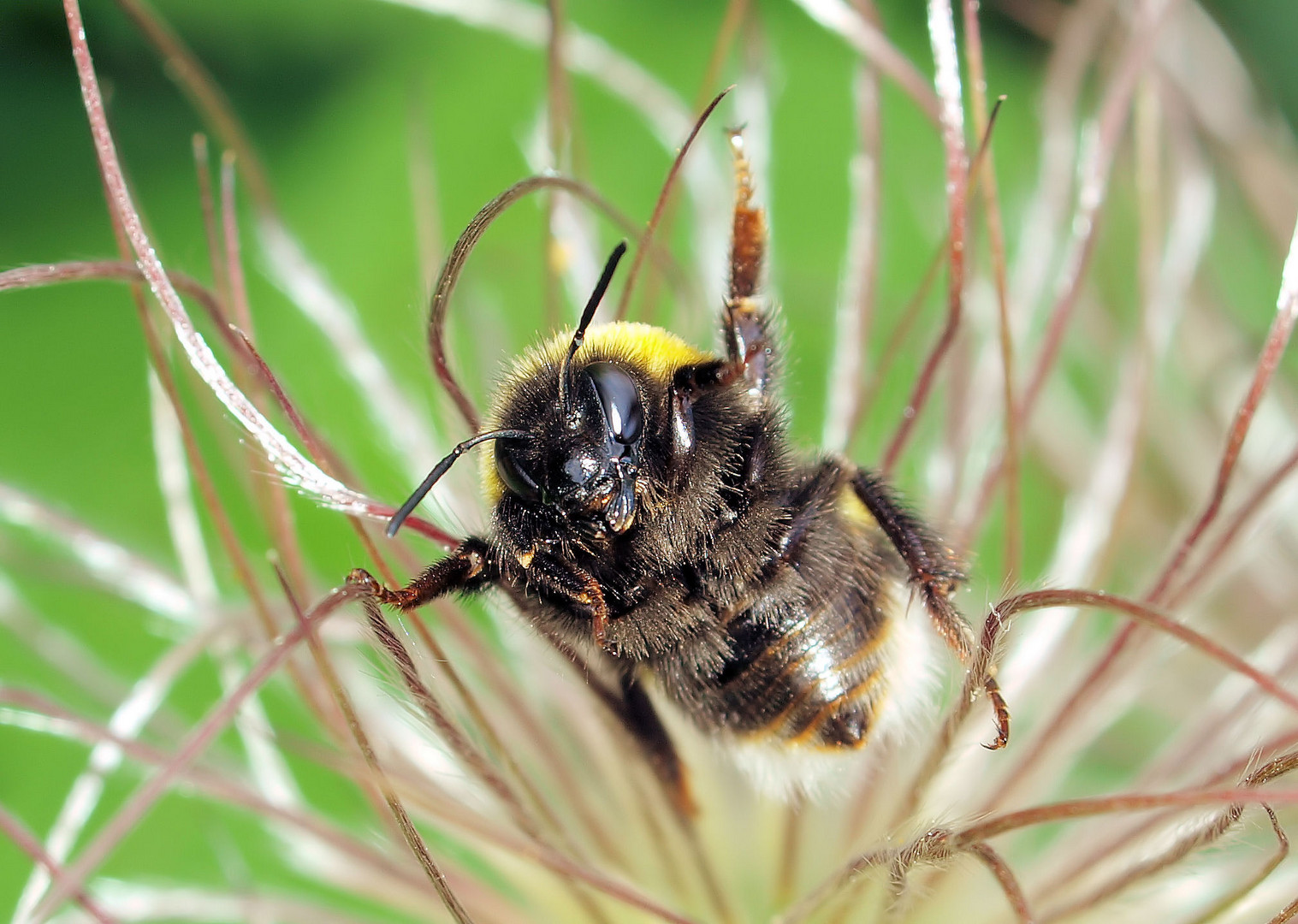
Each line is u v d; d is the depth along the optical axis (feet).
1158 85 0.48
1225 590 0.48
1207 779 0.42
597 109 0.54
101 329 0.52
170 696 0.48
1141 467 0.49
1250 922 0.43
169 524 0.48
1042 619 0.46
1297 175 0.51
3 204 0.53
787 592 0.41
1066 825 0.46
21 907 0.43
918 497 0.46
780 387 0.42
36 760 0.48
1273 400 0.50
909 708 0.42
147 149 0.55
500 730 0.45
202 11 0.56
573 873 0.42
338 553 0.47
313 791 0.47
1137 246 0.50
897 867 0.41
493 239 0.51
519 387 0.41
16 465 0.51
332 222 0.53
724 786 0.45
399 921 0.47
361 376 0.47
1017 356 0.47
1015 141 0.53
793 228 0.54
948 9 0.43
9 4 0.54
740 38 0.49
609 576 0.41
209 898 0.45
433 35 0.56
